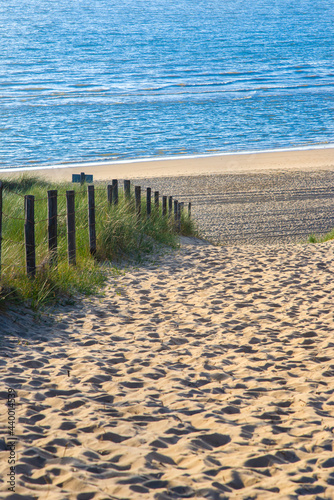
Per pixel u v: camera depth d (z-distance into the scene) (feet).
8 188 104.27
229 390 24.77
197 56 604.49
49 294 39.83
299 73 519.19
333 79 485.56
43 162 200.85
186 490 15.43
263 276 54.19
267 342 32.86
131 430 19.62
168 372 27.17
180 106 342.85
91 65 525.34
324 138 263.08
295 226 120.37
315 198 149.07
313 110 341.62
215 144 244.63
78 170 186.19
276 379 26.35
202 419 21.06
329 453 18.12
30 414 20.77
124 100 360.48
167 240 73.15
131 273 54.03
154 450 18.11
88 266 51.75
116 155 217.97
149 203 78.43
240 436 19.33
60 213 62.18
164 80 456.04
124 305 41.75
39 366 27.14
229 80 466.70
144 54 607.37
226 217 127.54
